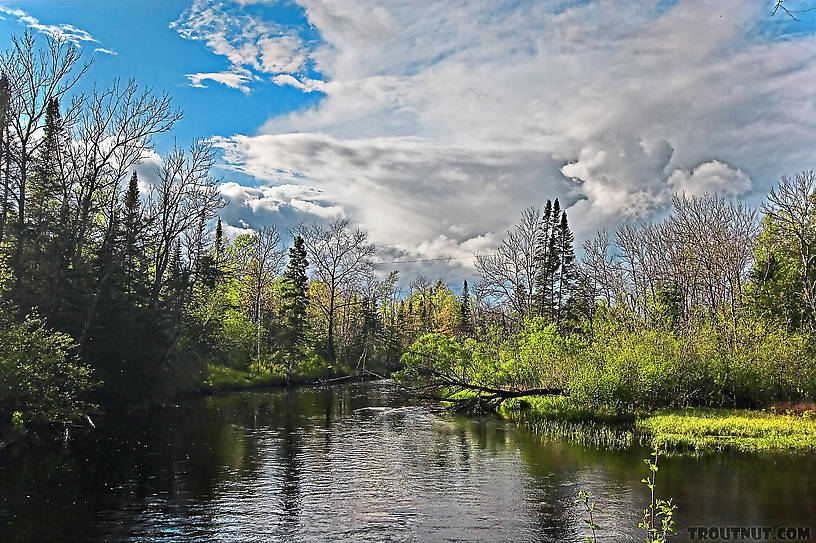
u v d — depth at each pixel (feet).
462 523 42.60
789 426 74.43
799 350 93.71
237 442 74.54
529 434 80.84
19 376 67.67
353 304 254.68
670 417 84.48
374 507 46.42
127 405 105.70
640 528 41.04
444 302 334.03
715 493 48.49
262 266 216.13
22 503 46.50
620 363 95.86
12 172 94.53
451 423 92.48
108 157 104.94
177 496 49.14
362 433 82.48
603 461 61.77
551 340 115.14
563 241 198.08
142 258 123.03
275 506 46.55
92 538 39.17
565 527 41.52
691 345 98.48
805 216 126.41
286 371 187.11
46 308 92.89
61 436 74.69
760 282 136.36
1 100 90.43
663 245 177.88
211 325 141.49
